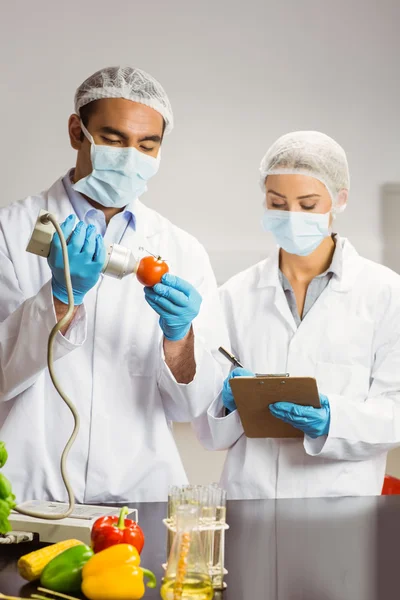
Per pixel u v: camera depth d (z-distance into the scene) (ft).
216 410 7.26
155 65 11.15
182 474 6.57
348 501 6.30
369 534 5.26
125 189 6.48
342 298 7.58
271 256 7.91
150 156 6.54
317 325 7.52
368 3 11.65
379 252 11.60
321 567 4.52
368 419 7.06
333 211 7.84
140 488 6.42
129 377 6.53
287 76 11.48
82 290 5.68
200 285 7.05
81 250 5.50
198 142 11.24
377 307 7.53
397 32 11.67
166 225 7.15
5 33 10.77
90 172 6.64
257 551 4.82
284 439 7.34
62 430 6.32
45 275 6.63
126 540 4.21
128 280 6.72
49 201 6.89
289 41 11.48
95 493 6.28
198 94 11.25
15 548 4.54
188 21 11.22
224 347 7.15
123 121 6.36
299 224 7.38
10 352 6.09
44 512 4.65
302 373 7.45
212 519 4.08
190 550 3.77
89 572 3.78
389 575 4.40
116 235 6.86
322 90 11.57
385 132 11.65
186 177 11.21
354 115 11.64
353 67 11.64
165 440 6.53
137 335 6.60
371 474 7.38
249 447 7.36
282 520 5.60
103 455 6.30
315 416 6.82
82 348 6.50
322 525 5.47
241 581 4.25
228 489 7.40
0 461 3.99
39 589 3.89
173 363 6.57
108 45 11.02
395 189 11.67
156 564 4.42
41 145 10.85
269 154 7.57
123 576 3.74
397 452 11.61
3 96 10.77
